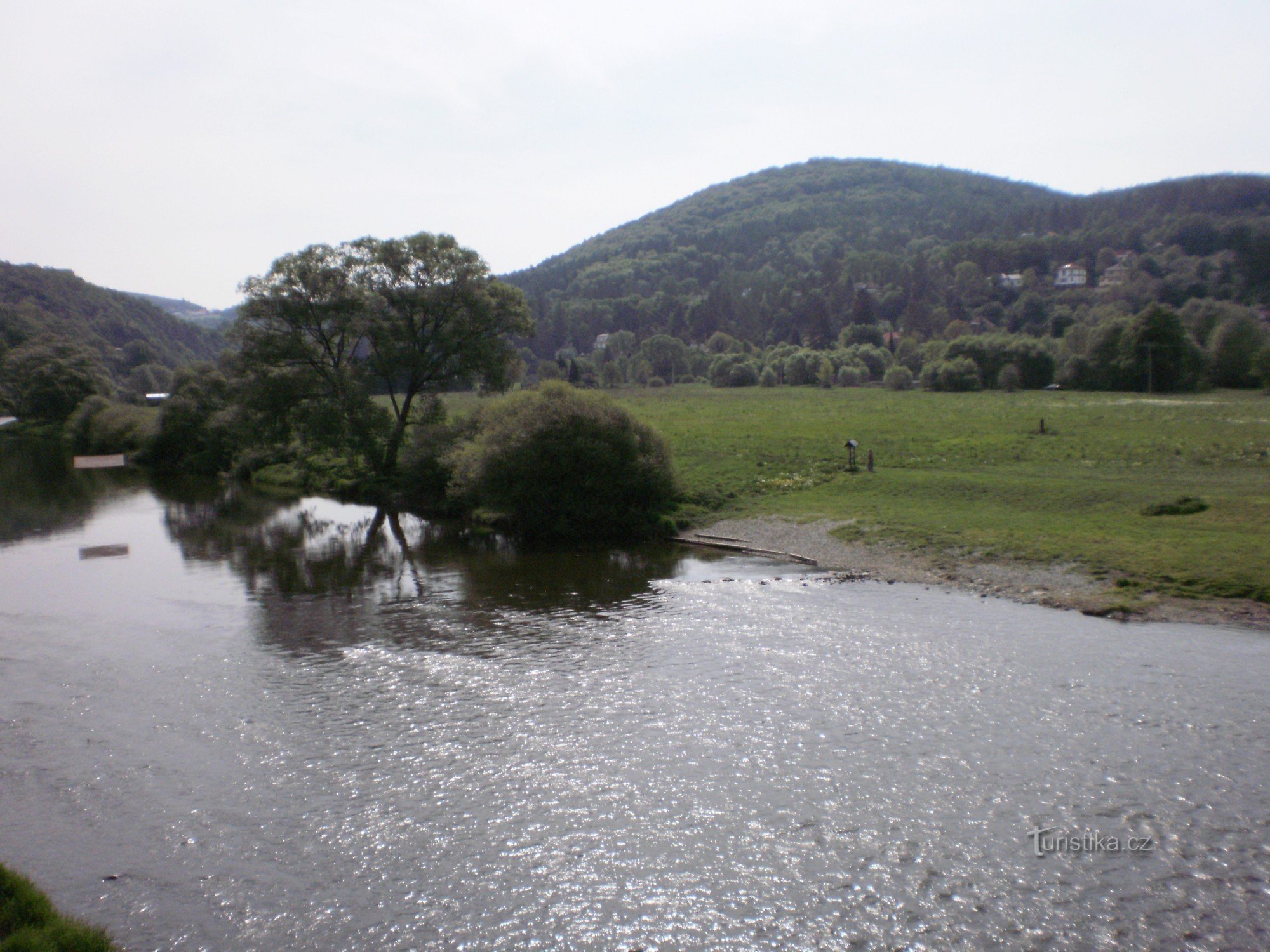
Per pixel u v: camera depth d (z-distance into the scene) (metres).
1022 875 12.02
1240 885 11.57
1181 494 32.09
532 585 28.20
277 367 50.00
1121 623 21.58
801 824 13.43
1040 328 174.00
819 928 11.24
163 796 14.85
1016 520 31.48
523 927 11.45
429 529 40.44
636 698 18.17
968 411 72.94
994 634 21.22
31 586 29.95
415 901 12.02
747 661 20.05
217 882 12.48
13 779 15.50
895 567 28.27
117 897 12.13
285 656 21.58
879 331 172.00
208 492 56.56
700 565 30.41
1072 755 15.04
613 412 37.50
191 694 19.28
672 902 11.85
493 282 52.25
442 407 53.09
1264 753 14.77
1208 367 92.75
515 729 16.95
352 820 13.98
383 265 49.81
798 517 36.00
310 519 44.62
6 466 75.12
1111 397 84.75
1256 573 22.94
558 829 13.58
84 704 18.83
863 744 15.81
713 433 61.81
